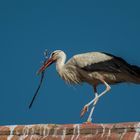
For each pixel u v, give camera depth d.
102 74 14.62
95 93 14.75
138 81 14.22
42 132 10.05
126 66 13.91
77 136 9.54
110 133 9.16
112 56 14.65
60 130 9.84
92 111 13.75
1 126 10.61
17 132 10.37
